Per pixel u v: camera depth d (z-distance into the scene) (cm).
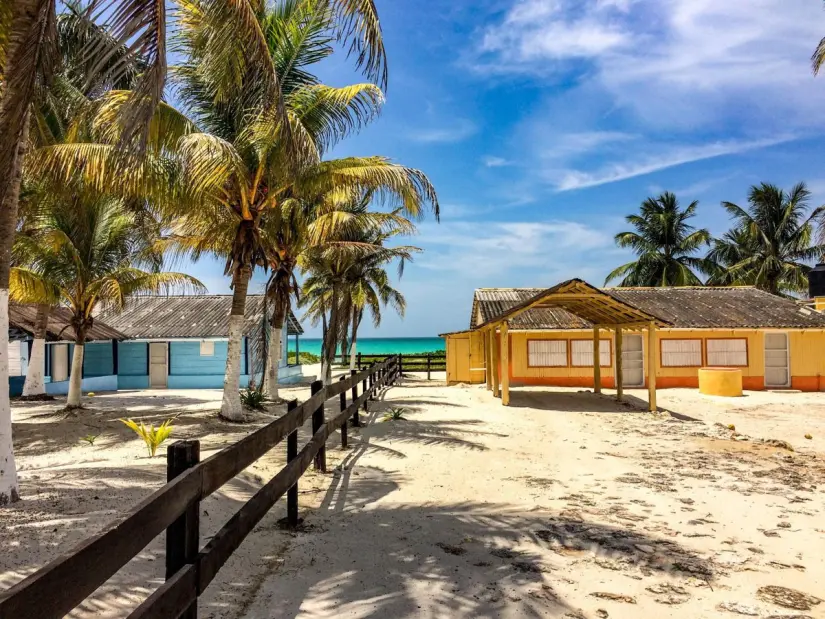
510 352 2164
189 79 1186
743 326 2089
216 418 1251
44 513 474
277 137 962
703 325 2095
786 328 2083
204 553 264
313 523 521
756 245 3778
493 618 342
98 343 2495
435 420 1252
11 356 1961
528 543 479
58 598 152
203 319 2598
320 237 1540
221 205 1275
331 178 1149
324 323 2725
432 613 346
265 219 1345
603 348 2144
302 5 1130
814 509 595
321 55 1202
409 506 586
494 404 1596
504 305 2358
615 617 349
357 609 349
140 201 1202
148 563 381
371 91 1187
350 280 2661
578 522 540
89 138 1035
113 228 1433
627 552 462
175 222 1402
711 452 932
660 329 2142
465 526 521
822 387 2128
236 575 389
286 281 1731
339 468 752
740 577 415
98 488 560
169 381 2498
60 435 1032
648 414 1430
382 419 1249
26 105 451
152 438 793
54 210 1359
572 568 426
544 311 2306
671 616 352
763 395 1938
